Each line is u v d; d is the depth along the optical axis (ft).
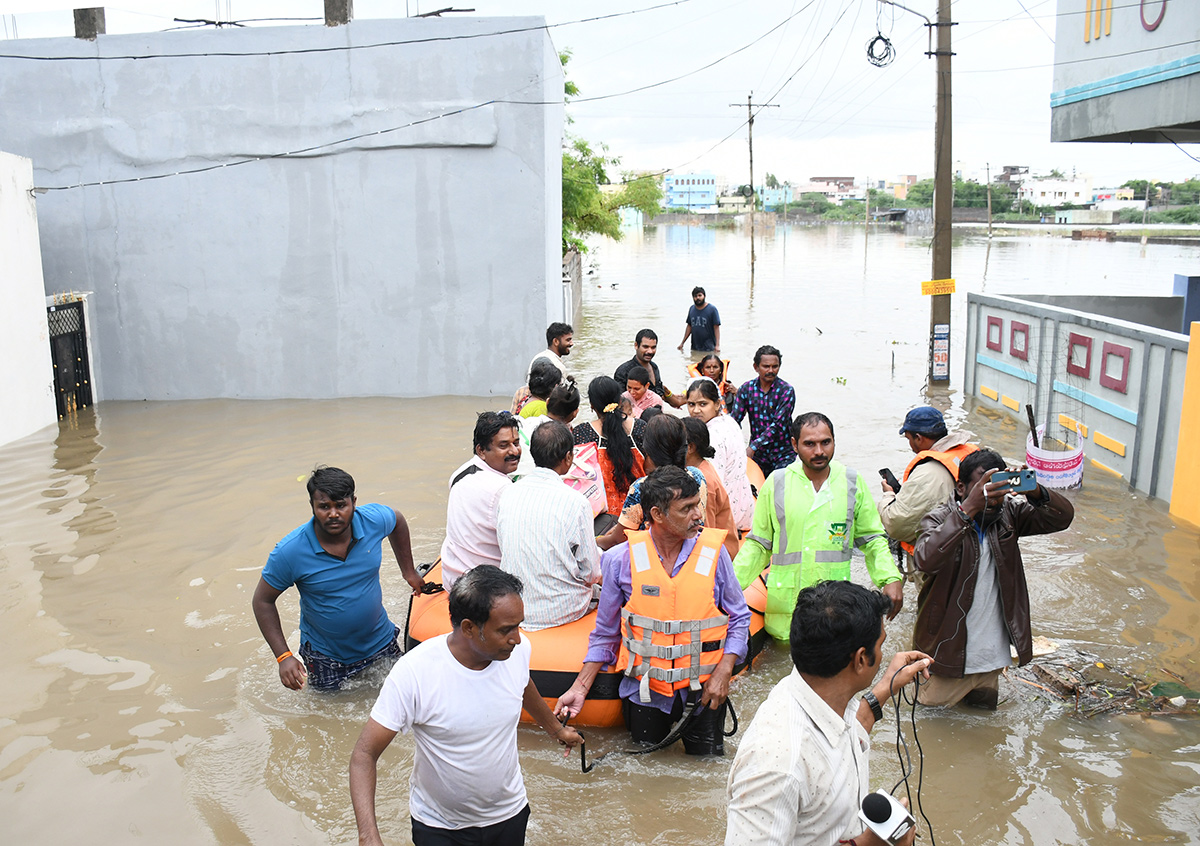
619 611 13.85
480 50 40.96
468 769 9.86
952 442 16.66
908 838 7.06
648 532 13.62
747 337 58.44
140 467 31.09
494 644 9.42
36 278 36.96
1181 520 24.21
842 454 30.60
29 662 17.43
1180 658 16.79
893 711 15.43
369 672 16.60
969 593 14.48
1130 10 31.94
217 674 16.98
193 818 12.80
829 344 55.21
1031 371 34.99
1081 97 34.86
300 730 15.06
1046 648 17.12
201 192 42.60
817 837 7.49
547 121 42.63
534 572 15.37
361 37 41.14
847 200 460.55
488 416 16.42
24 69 42.11
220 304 43.34
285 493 27.86
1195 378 23.88
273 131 41.96
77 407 41.55
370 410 40.45
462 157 41.88
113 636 18.53
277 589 15.28
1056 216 306.96
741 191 515.50
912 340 56.65
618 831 12.49
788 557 16.63
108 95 42.14
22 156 39.27
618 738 14.90
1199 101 28.78
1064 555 21.79
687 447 16.48
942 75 42.75
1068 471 26.50
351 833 12.53
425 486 28.25
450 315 43.14
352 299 43.16
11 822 12.68
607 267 129.08
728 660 13.41
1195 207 272.31
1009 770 13.62
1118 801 12.86
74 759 14.21
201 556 22.86
